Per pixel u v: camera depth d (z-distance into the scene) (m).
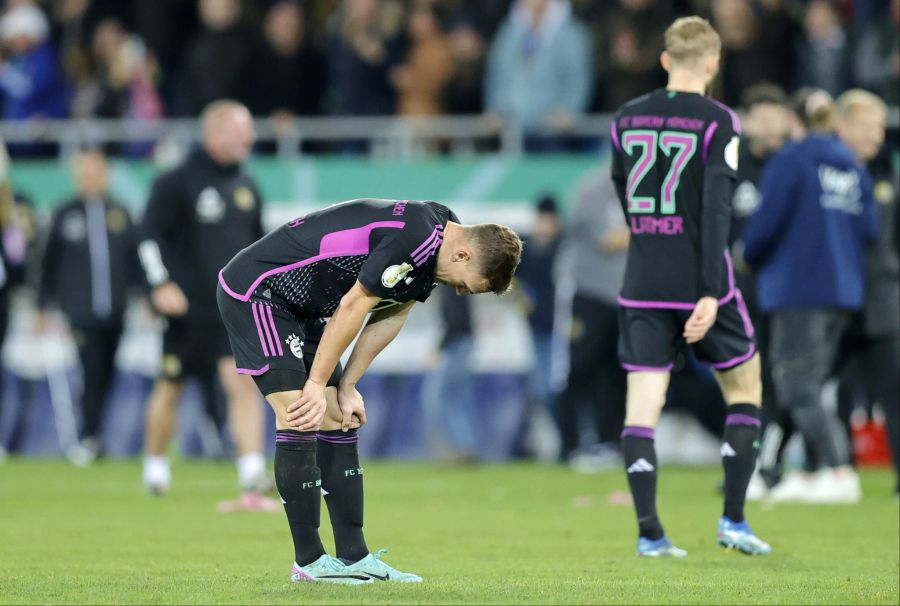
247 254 19.69
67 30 60.91
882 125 35.09
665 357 23.84
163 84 60.25
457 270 19.02
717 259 23.00
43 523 30.00
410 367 51.22
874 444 46.66
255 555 24.09
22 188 54.62
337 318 18.88
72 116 59.12
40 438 53.56
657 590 19.05
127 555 24.08
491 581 20.12
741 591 18.98
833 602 17.80
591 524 30.08
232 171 36.06
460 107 54.94
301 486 19.39
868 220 33.25
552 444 51.00
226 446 50.88
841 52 51.19
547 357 49.62
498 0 57.00
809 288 32.88
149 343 52.28
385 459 51.28
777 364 33.66
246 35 55.94
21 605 17.34
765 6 51.03
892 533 28.05
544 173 51.81
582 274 47.03
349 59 55.41
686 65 23.84
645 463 23.69
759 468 36.31
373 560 19.94
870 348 35.34
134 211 54.16
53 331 53.62
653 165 23.53
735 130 23.31
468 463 48.06
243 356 19.50
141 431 52.38
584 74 52.75
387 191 52.31
